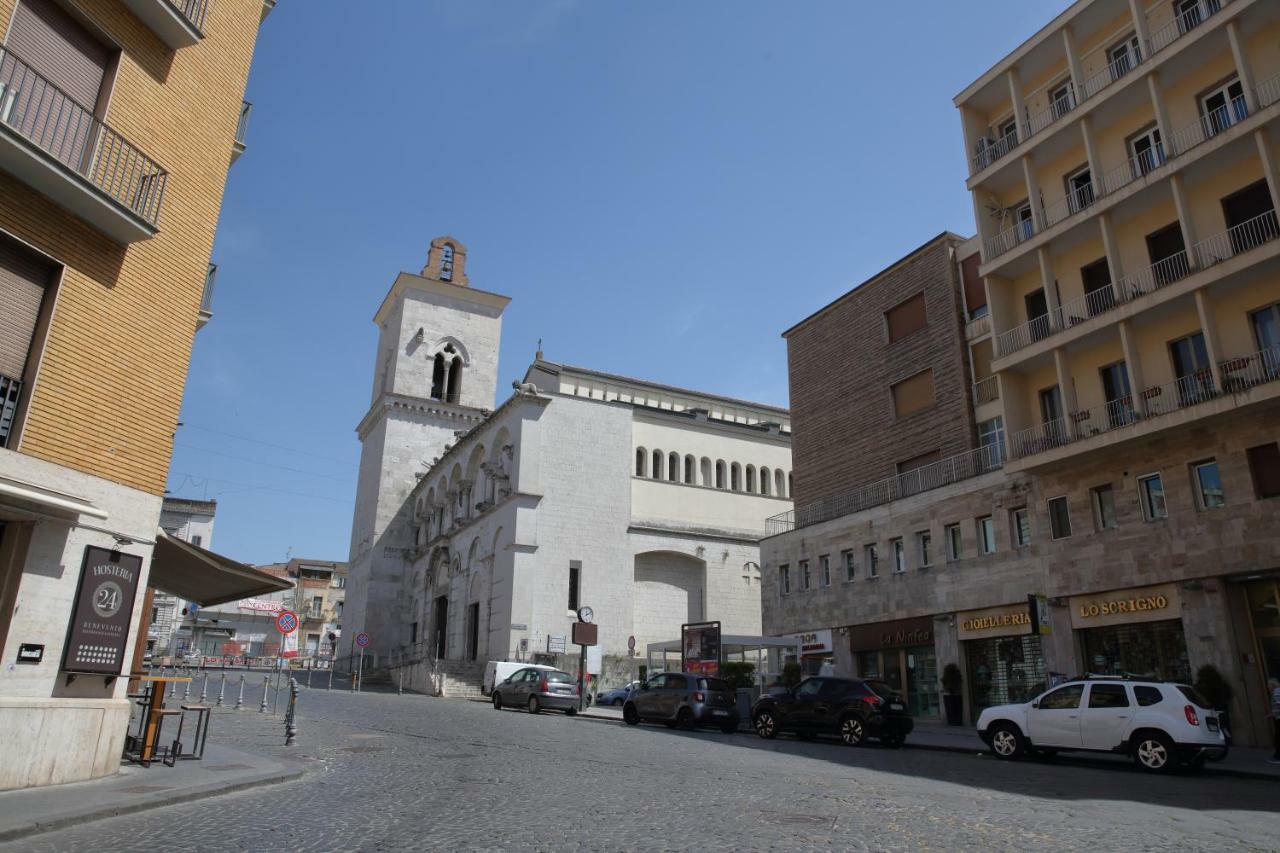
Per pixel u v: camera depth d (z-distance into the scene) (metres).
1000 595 25.47
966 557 26.91
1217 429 20.53
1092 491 23.41
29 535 11.11
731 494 54.84
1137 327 23.42
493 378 71.19
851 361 36.03
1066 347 24.73
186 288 14.16
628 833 8.26
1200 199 22.45
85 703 11.45
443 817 9.05
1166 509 21.39
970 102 29.86
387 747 16.19
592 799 10.33
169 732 17.58
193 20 14.73
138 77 13.50
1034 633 23.05
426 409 67.25
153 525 13.00
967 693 26.38
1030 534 25.03
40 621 11.08
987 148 29.30
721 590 51.91
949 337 31.16
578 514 48.59
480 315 72.06
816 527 33.94
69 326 11.95
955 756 17.84
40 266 11.80
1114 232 24.12
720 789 11.33
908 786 12.15
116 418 12.53
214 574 15.43
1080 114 24.97
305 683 45.41
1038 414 26.53
